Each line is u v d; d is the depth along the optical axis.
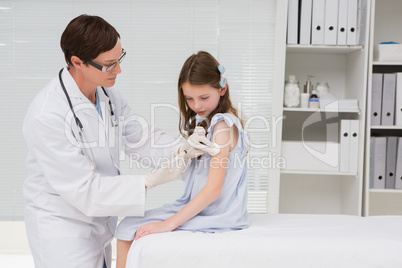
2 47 3.08
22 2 3.06
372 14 2.79
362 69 2.84
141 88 3.14
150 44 3.12
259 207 3.16
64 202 1.61
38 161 1.56
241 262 1.37
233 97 3.13
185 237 1.42
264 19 3.10
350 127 2.88
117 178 1.58
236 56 3.12
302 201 3.28
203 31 3.12
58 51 3.10
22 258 3.15
